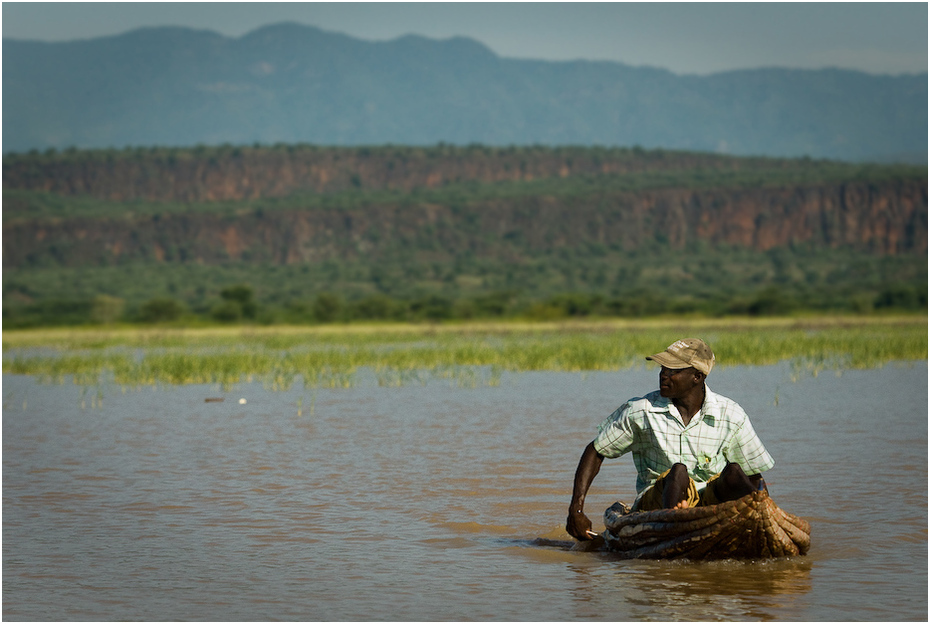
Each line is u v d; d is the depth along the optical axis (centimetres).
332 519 1755
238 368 4919
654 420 1545
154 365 5178
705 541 1439
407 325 15025
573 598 1288
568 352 5719
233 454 2483
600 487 2050
